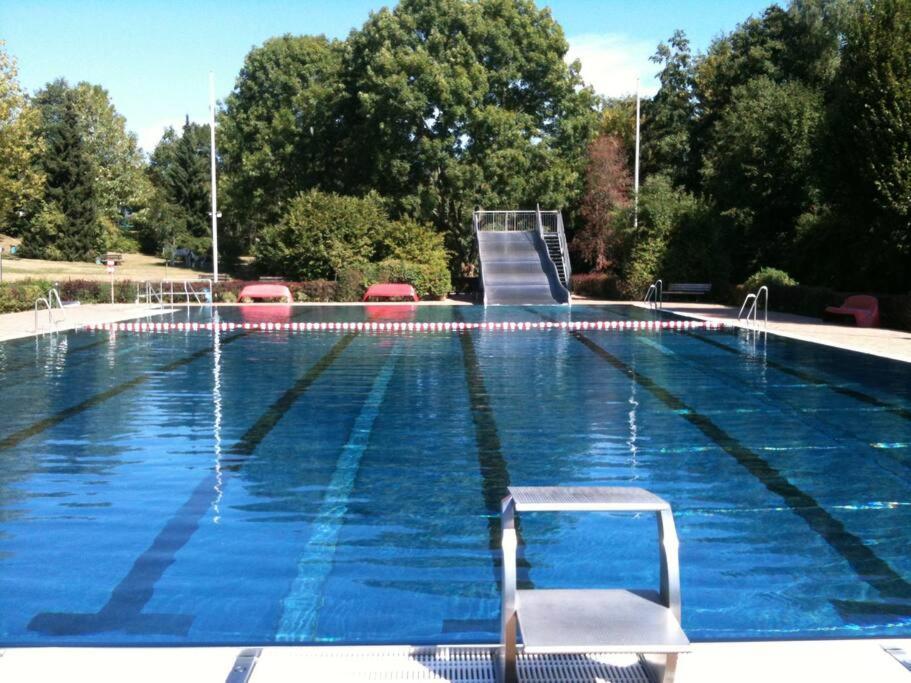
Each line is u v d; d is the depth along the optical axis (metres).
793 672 3.29
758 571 4.74
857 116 20.02
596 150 39.66
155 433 8.40
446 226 38.16
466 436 8.29
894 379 11.91
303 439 8.15
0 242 55.59
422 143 35.47
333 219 31.97
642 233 30.92
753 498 6.18
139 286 29.56
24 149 30.23
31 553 4.96
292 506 5.96
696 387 11.27
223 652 3.47
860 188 20.52
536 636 3.11
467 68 36.34
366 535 5.34
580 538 5.23
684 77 44.53
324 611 4.17
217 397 10.49
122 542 5.17
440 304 29.00
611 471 6.95
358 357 14.49
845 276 25.00
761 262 31.08
